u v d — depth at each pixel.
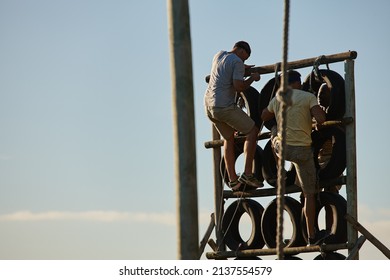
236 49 46.75
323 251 45.50
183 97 33.78
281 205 29.88
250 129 46.75
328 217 46.91
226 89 46.16
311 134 46.28
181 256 33.50
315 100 43.84
